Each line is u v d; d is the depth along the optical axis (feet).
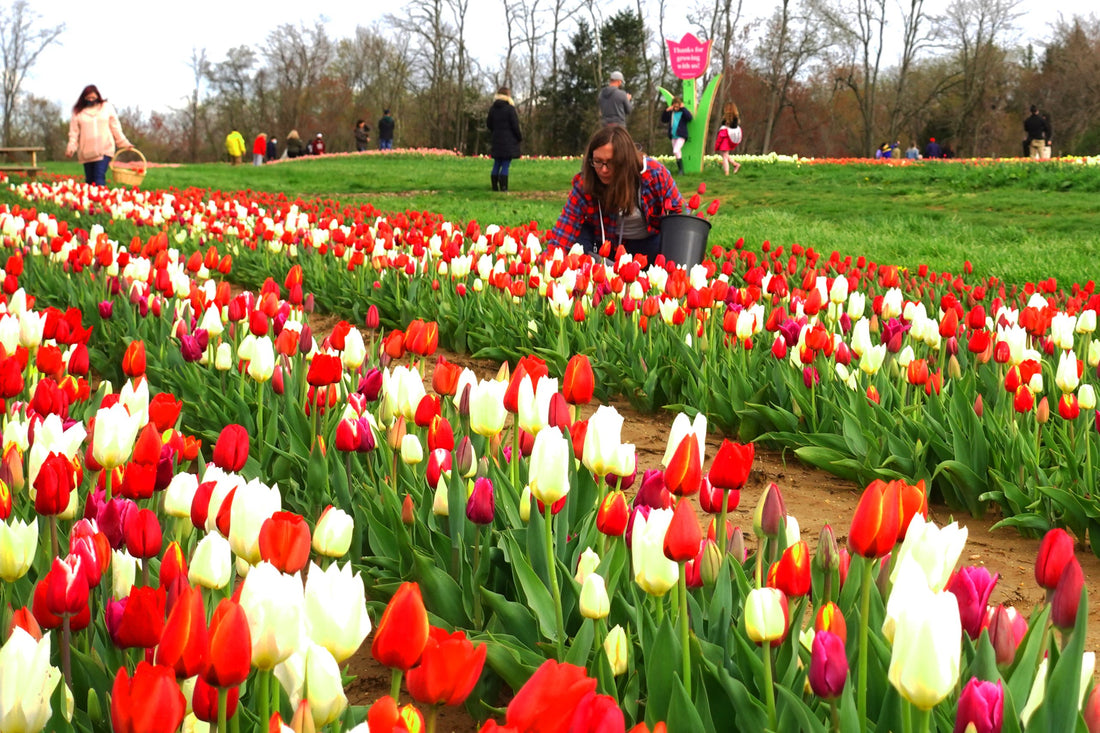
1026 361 15.66
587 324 22.62
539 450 7.84
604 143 27.81
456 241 30.91
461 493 10.07
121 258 22.74
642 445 18.44
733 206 72.02
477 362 24.25
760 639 6.74
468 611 9.76
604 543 9.57
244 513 6.88
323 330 27.22
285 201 47.73
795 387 17.69
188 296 19.52
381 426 12.38
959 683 7.11
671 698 6.77
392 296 27.66
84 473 11.32
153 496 10.18
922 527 6.79
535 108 250.98
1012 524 14.64
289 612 5.37
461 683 5.04
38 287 26.94
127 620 5.89
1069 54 226.17
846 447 16.47
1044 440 15.93
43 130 255.91
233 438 9.28
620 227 28.91
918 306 18.81
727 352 19.65
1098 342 16.89
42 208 47.70
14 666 5.12
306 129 267.80
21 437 10.31
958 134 241.55
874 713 7.21
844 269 30.01
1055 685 5.97
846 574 8.25
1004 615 6.82
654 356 20.38
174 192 45.80
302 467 12.81
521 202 65.46
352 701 9.50
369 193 81.41
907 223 54.85
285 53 266.98
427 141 265.13
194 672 5.14
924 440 15.99
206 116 275.80
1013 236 49.42
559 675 4.34
